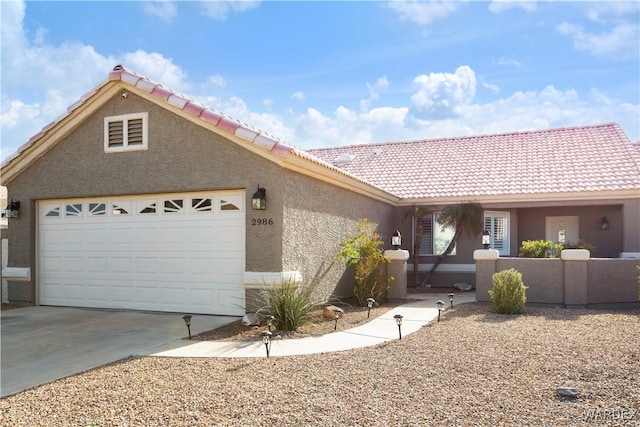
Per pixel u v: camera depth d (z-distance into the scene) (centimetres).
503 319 1036
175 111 1148
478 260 1295
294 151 1036
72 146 1284
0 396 591
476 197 1714
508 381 601
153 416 510
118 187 1223
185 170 1148
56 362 744
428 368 664
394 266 1423
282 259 1052
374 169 2108
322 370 667
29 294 1332
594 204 1619
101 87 1211
